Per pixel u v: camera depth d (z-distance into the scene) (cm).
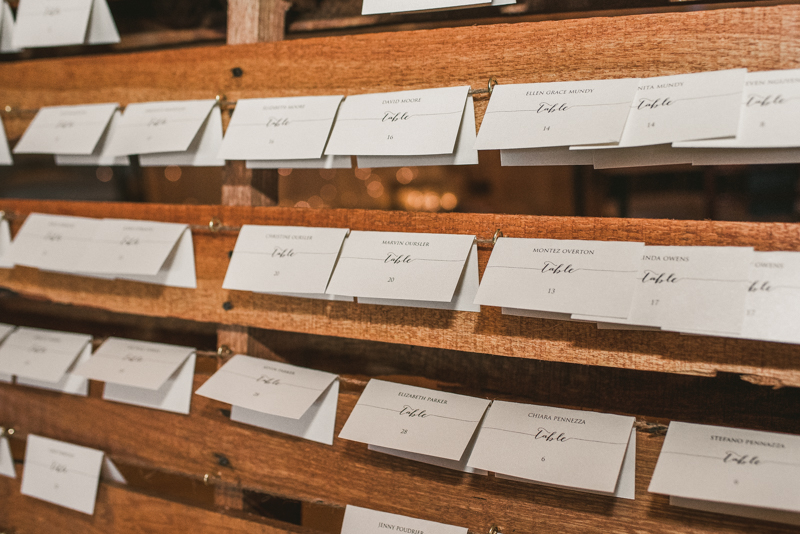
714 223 58
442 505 69
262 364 79
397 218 71
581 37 63
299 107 75
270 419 78
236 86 81
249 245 77
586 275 60
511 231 66
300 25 86
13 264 92
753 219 113
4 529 100
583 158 62
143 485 96
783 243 56
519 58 66
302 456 77
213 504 84
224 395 75
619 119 59
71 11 91
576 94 62
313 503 77
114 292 89
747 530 57
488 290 63
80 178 167
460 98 68
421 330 69
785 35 57
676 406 70
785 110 54
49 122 91
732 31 58
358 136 70
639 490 61
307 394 73
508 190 232
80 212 92
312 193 263
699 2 67
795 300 54
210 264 82
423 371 81
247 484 81
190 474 85
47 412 96
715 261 56
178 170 198
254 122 77
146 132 83
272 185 85
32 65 95
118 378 83
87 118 89
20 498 99
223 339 83
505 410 66
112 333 101
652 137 57
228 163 81
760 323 54
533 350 64
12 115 97
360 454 73
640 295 58
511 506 66
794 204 111
